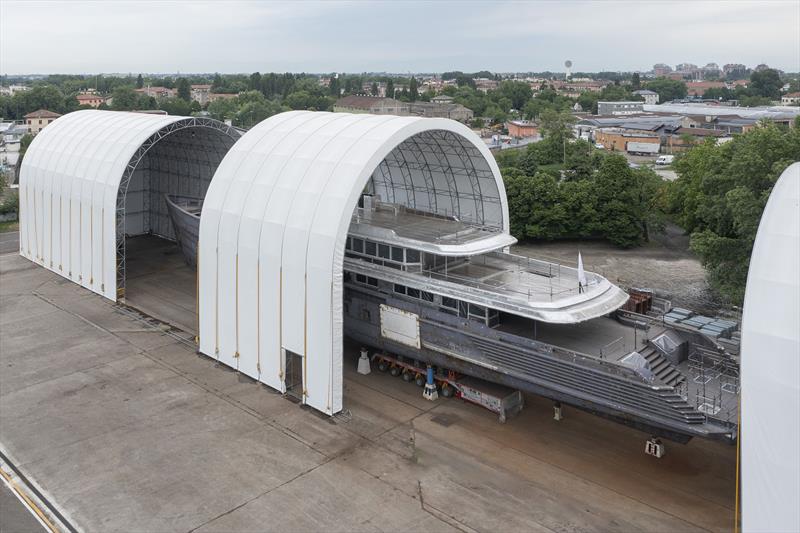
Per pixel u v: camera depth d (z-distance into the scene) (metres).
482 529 20.20
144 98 190.12
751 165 35.31
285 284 28.66
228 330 32.25
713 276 37.41
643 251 57.09
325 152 30.56
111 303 42.41
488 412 28.19
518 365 26.03
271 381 30.08
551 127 110.19
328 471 23.41
